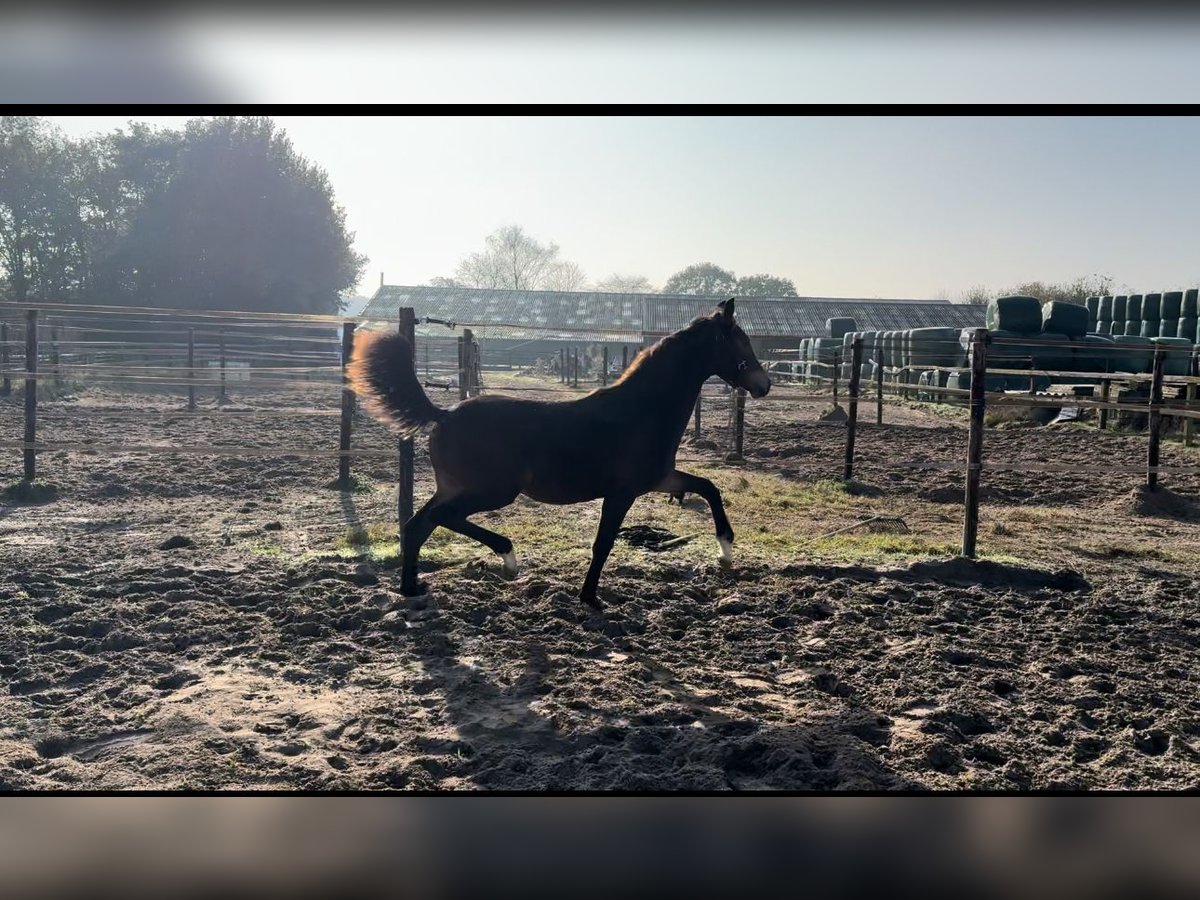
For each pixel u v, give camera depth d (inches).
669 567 274.7
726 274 3678.6
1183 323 872.9
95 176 1531.7
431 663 195.9
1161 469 331.6
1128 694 186.9
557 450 223.5
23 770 143.1
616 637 217.8
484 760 149.1
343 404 428.1
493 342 2114.9
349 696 177.0
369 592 242.8
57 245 1512.1
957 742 162.6
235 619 221.0
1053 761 155.2
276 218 1638.8
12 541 303.4
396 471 488.7
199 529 328.2
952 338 978.7
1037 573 278.2
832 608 241.3
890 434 689.0
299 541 307.4
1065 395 788.0
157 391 1000.9
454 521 231.6
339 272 1769.2
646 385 233.1
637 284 3627.0
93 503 381.4
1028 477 499.8
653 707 173.6
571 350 1722.4
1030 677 195.6
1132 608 248.7
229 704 170.4
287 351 1435.8
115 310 410.3
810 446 622.5
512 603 237.1
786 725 166.4
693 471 502.9
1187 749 160.9
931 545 318.0
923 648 209.6
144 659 193.2
